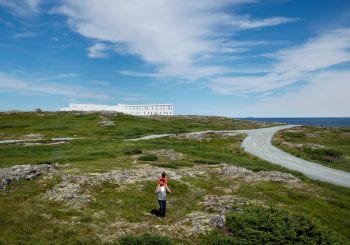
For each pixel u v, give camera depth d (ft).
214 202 114.01
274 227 85.10
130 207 106.83
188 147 282.56
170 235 86.12
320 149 285.23
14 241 75.97
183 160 209.46
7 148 235.40
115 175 141.79
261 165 218.18
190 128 495.41
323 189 157.17
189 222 95.81
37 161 173.47
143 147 253.24
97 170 150.71
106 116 520.01
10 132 354.54
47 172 137.49
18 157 195.83
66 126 412.77
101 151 218.38
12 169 134.00
